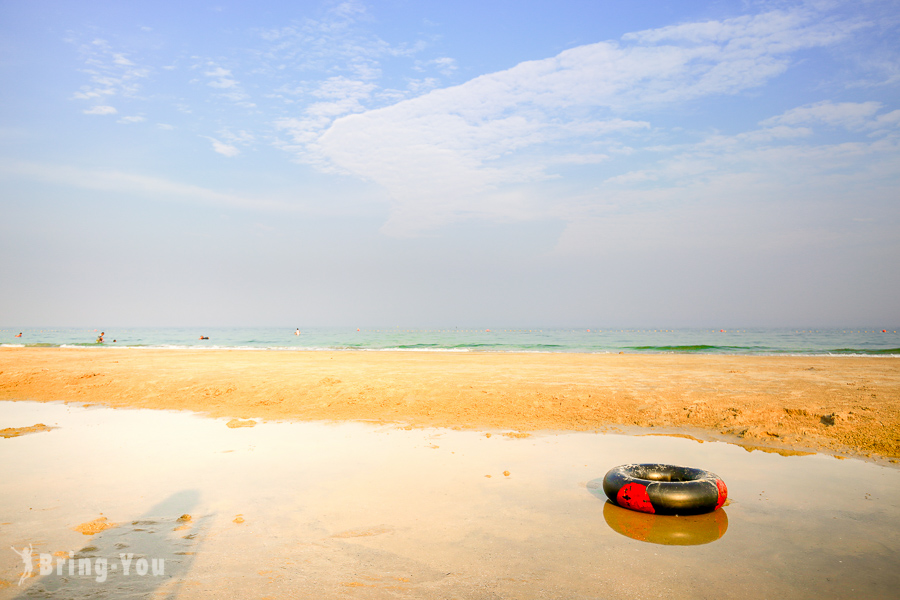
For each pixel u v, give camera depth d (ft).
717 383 47.75
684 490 18.99
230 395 46.83
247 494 21.80
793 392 41.65
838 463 26.45
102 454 28.53
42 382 54.44
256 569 14.85
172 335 287.89
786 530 17.98
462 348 137.69
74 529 17.93
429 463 26.61
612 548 16.49
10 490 22.25
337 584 13.94
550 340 204.23
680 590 13.73
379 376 53.36
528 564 15.30
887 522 18.69
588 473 24.84
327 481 23.56
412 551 16.20
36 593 13.25
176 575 14.42
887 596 13.39
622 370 60.49
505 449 29.48
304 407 42.39
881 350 118.42
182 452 28.96
